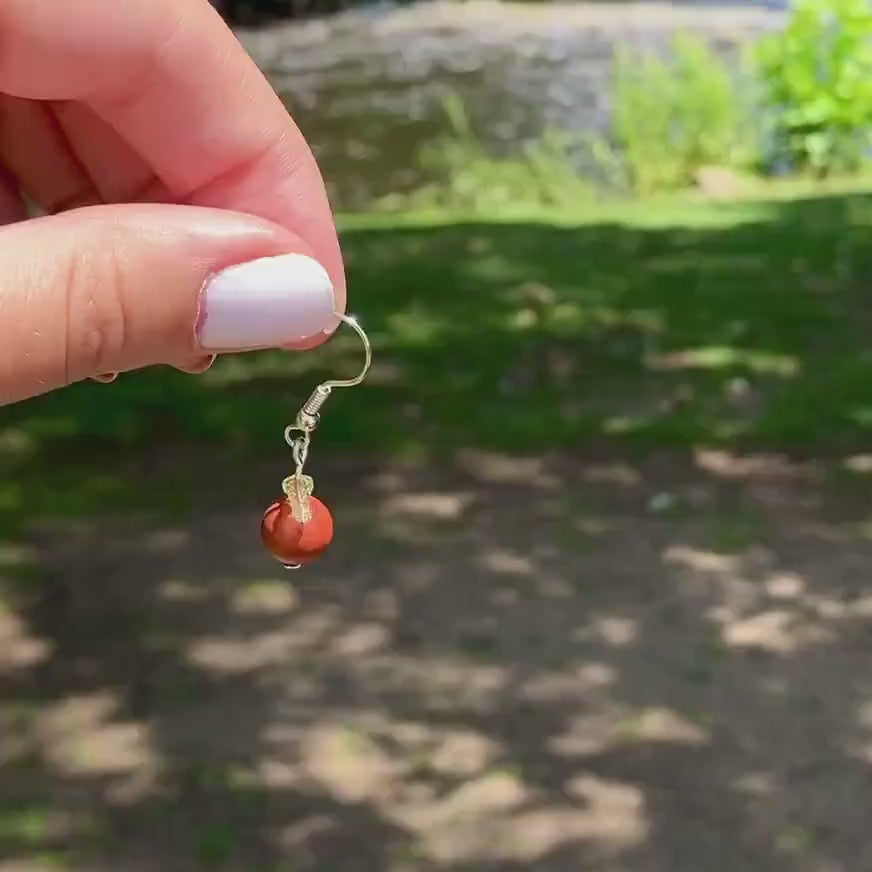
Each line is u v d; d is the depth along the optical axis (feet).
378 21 6.55
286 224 0.77
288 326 0.70
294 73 5.58
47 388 0.69
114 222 0.69
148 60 0.73
